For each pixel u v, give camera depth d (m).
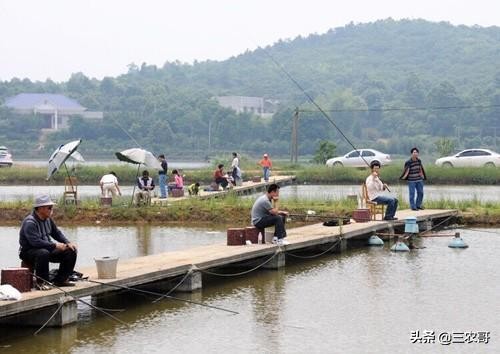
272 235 24.53
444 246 28.34
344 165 70.06
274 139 135.25
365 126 146.25
